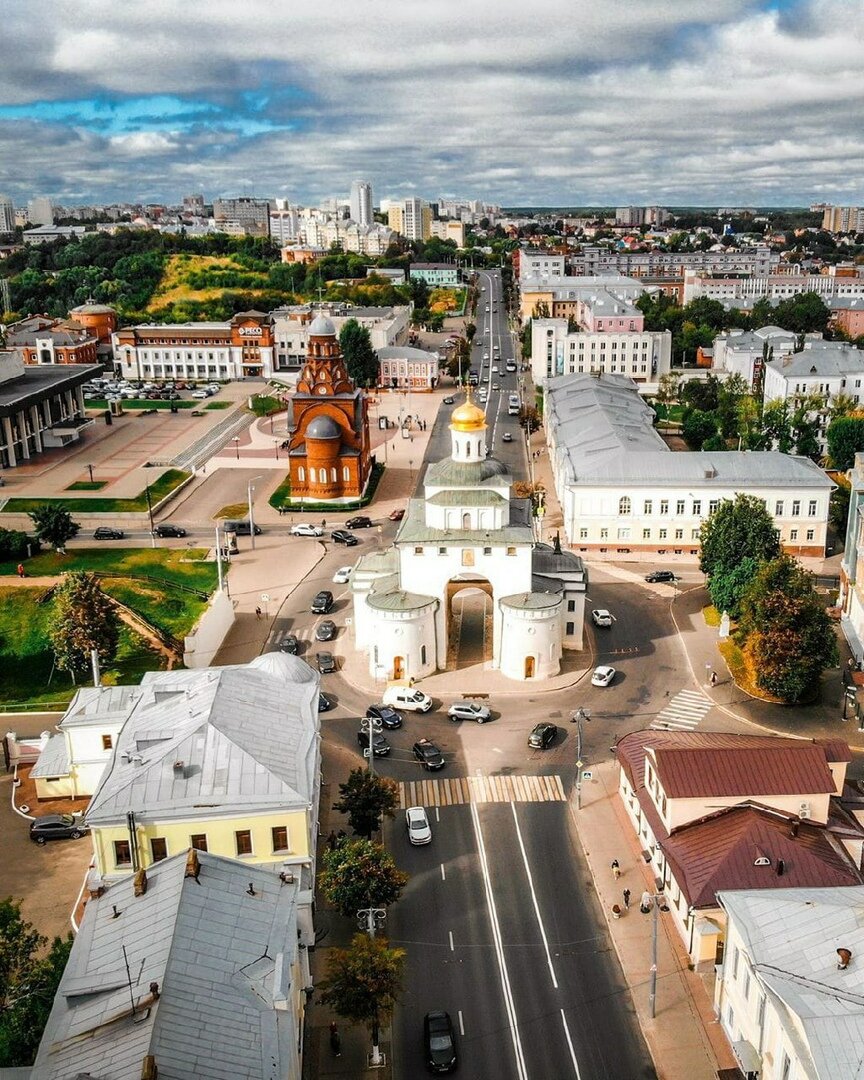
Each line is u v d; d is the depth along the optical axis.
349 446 171.25
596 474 140.75
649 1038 58.03
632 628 117.06
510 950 65.50
